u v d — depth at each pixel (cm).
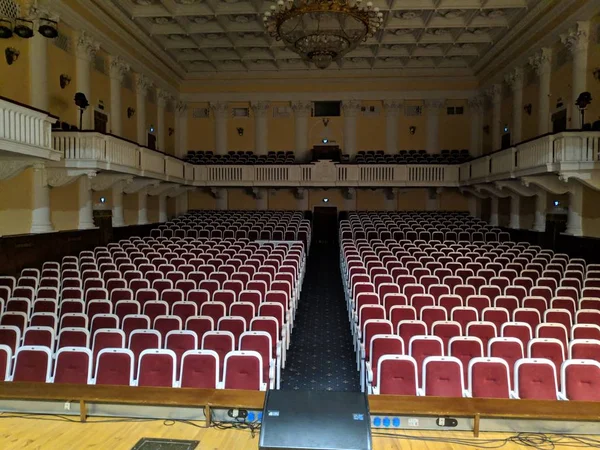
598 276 965
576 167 1067
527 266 1053
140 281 885
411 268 1073
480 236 1684
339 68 2158
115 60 1602
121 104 1711
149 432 340
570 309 752
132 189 1625
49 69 1267
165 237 1614
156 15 1559
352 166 1995
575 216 1306
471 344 541
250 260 1119
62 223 1356
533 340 540
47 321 670
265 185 2023
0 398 366
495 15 1591
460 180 1938
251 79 2241
